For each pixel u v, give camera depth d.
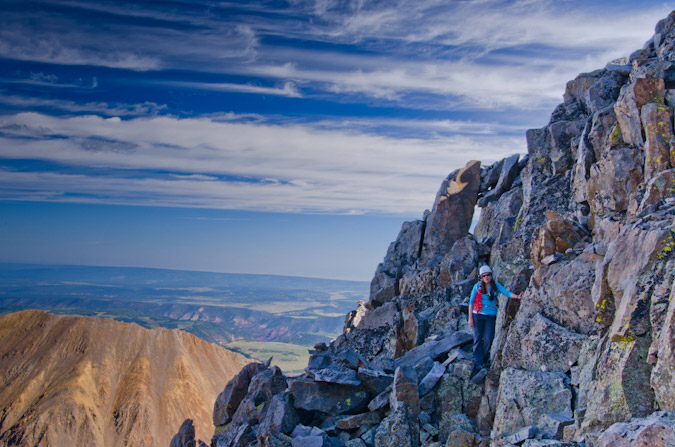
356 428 17.78
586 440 10.30
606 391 10.87
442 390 17.19
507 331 16.70
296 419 18.86
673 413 9.07
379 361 20.53
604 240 15.54
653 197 13.80
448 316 23.23
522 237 20.66
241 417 22.56
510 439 12.44
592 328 13.91
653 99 16.48
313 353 22.03
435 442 15.75
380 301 31.27
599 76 23.95
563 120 23.81
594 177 17.34
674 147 14.84
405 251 32.78
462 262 25.88
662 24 23.03
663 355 9.84
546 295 15.24
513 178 27.33
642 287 11.12
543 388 13.48
